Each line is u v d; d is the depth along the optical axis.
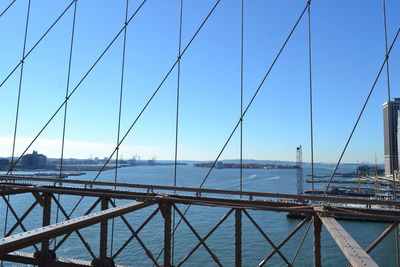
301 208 5.44
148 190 6.63
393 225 4.73
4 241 2.68
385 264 21.59
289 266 5.43
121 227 31.11
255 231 30.28
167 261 5.93
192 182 93.75
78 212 36.81
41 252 6.42
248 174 156.88
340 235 3.75
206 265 21.44
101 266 5.86
